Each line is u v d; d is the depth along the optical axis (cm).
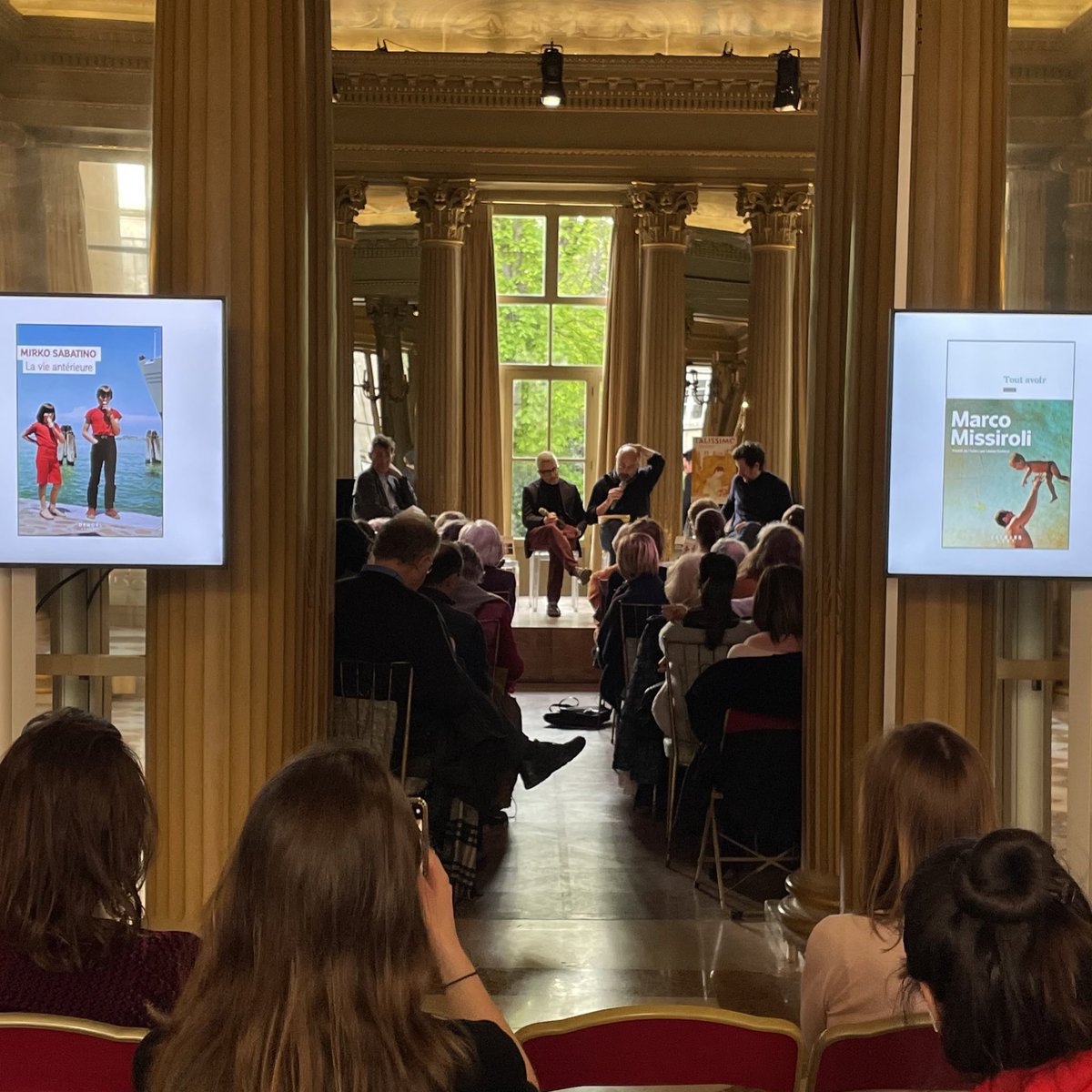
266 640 329
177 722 329
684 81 1114
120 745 163
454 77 1111
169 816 331
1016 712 373
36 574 350
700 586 496
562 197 1180
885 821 191
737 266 1614
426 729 422
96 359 307
